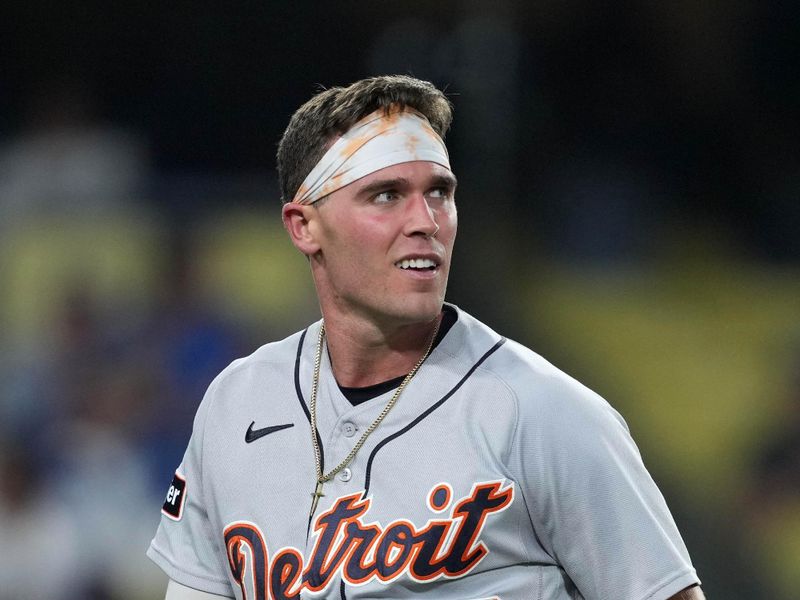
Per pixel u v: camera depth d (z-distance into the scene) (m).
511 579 7.45
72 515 22.70
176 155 30.48
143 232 26.91
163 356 25.08
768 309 29.19
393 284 7.61
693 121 31.28
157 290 25.98
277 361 8.56
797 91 31.39
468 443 7.51
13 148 29.06
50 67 30.55
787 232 30.69
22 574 21.98
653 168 30.98
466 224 23.77
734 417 27.34
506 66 23.03
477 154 23.25
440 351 7.98
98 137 29.53
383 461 7.69
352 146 7.68
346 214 7.70
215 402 8.55
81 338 25.20
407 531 7.41
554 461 7.31
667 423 27.45
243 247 26.86
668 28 31.27
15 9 30.28
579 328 28.38
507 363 7.81
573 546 7.41
